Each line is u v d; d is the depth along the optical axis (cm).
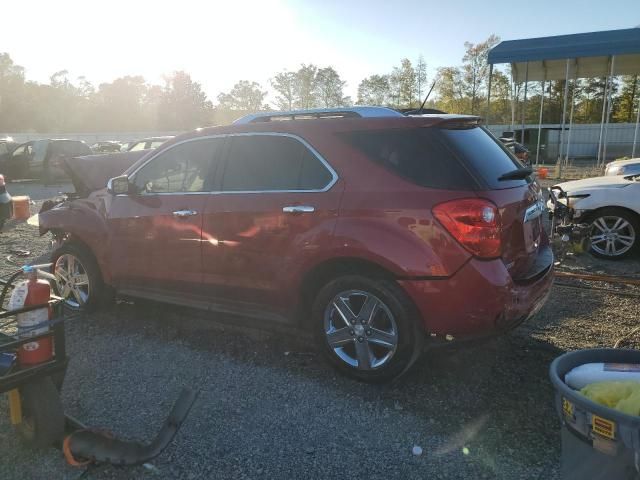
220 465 290
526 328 470
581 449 203
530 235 379
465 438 310
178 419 272
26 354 279
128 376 394
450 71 4966
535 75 2223
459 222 326
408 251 337
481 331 334
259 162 410
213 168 434
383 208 347
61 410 290
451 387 367
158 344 450
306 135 389
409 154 353
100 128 9000
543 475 276
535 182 413
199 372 398
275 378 386
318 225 369
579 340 442
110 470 287
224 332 473
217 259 423
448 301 332
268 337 459
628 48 1590
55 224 532
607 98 2025
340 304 373
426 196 337
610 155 3472
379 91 5566
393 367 356
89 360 422
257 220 397
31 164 1986
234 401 356
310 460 294
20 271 343
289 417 336
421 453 297
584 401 197
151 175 476
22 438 302
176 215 443
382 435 315
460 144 352
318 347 392
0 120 8331
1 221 970
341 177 369
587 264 687
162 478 280
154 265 465
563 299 549
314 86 6188
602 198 698
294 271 383
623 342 433
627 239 696
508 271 341
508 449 298
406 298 347
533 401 346
